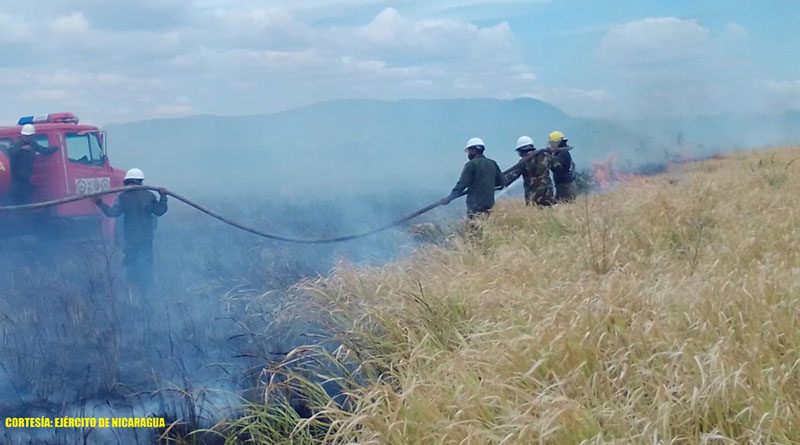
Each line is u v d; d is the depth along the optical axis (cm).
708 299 564
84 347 692
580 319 534
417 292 668
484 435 414
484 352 512
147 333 729
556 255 785
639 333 513
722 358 453
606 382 461
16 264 1113
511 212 1066
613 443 384
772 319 527
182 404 595
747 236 805
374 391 475
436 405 457
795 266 688
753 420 407
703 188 1138
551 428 405
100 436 555
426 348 564
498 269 727
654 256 751
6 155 1239
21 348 686
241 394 597
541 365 482
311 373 602
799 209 930
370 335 609
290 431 521
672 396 429
